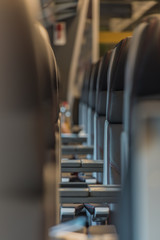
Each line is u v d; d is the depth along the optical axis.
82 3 8.70
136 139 1.07
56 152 1.42
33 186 1.00
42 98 1.03
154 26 1.08
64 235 1.05
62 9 8.49
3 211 0.99
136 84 1.08
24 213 0.99
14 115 0.98
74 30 9.12
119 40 2.27
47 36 1.20
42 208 1.01
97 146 3.26
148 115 1.07
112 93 2.37
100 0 8.80
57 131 1.58
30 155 0.99
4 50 0.96
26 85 0.98
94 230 1.22
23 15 0.97
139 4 8.67
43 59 1.10
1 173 0.99
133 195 1.07
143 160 1.06
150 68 1.06
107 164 2.53
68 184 1.83
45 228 1.02
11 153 0.98
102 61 3.08
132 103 1.09
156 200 1.05
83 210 1.78
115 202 1.60
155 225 1.05
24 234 1.00
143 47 1.08
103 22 8.79
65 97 9.05
